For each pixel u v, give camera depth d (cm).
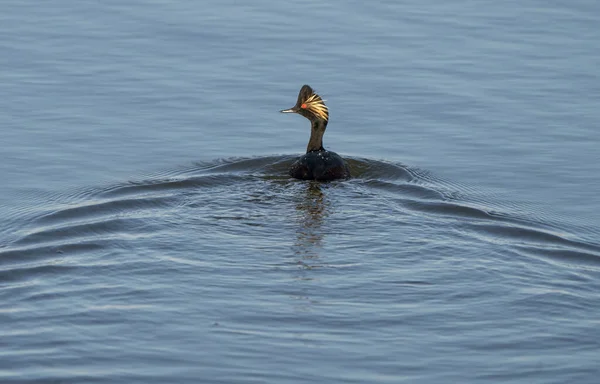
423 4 6381
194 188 3950
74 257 3256
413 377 2616
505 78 5291
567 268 3247
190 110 4878
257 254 3294
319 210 3675
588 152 4453
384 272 3183
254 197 3828
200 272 3156
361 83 5216
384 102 5006
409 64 5462
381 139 4616
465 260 3284
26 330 2792
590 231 3631
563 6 6322
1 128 4578
